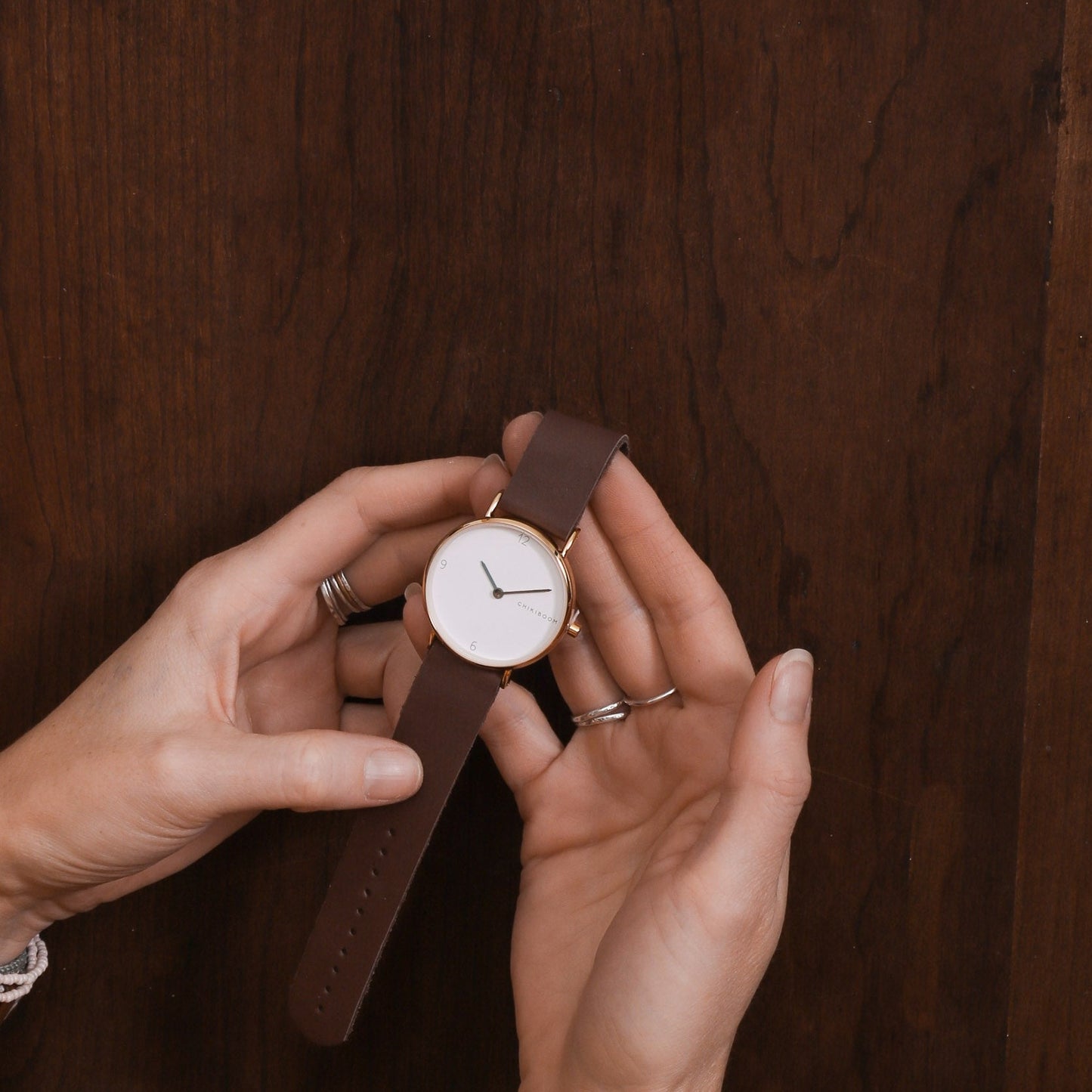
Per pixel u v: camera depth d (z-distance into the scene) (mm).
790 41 583
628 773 573
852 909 602
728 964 522
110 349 605
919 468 592
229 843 622
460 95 591
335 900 563
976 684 596
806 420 593
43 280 603
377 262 599
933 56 582
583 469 553
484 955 616
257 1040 625
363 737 547
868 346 590
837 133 585
